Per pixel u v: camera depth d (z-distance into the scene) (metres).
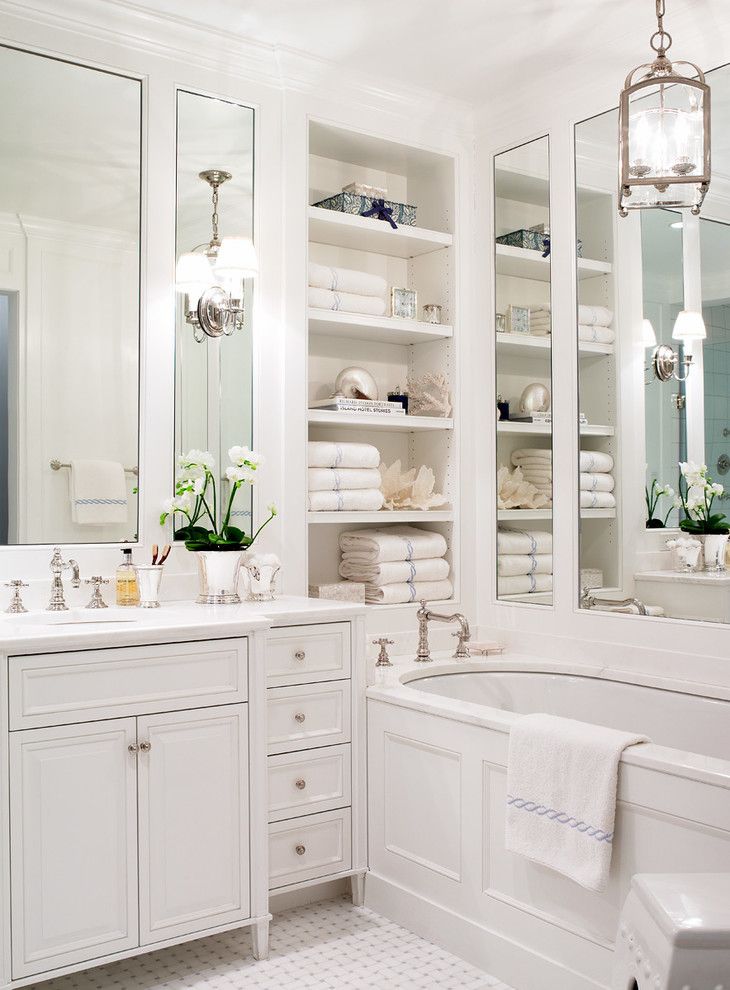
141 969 2.46
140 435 2.91
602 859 2.06
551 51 3.17
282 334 3.21
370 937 2.64
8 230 2.72
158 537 2.93
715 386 2.88
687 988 1.38
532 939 2.30
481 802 2.45
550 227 3.43
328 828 2.79
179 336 3.00
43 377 2.76
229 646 2.45
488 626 3.65
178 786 2.36
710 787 1.90
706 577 2.90
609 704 3.10
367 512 3.42
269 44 3.11
